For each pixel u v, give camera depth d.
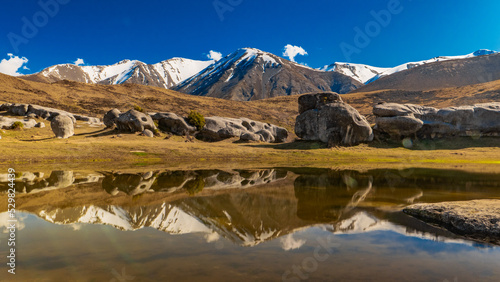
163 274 4.86
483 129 48.56
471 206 9.38
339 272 5.06
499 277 4.98
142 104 103.81
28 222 8.38
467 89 124.44
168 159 36.66
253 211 10.05
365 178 20.55
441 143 48.09
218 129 58.72
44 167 26.47
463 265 5.52
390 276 4.95
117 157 35.16
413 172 24.61
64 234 7.17
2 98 81.75
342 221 8.78
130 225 8.15
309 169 27.47
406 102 128.62
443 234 7.58
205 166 30.17
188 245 6.39
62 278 4.69
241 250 6.12
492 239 7.18
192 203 11.40
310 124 50.97
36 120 59.50
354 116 47.81
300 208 10.64
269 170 26.48
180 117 58.69
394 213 9.97
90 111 87.50
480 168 28.62
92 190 14.54
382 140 49.97
